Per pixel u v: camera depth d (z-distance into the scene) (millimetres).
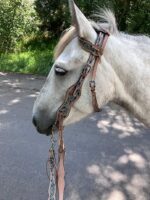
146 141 2021
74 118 875
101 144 1961
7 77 3086
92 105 843
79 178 1637
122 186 1594
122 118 2312
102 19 879
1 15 3646
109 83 835
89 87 828
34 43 4039
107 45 829
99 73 823
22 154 1818
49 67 3309
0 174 1643
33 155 1812
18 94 2682
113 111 2410
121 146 1952
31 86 2875
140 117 870
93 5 3234
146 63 857
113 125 2205
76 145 1932
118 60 836
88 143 1961
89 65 814
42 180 1604
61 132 879
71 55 815
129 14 3287
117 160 1809
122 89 853
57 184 995
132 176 1674
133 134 2102
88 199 1493
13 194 1508
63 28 4102
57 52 839
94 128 2148
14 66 3361
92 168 1724
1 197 1487
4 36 3711
